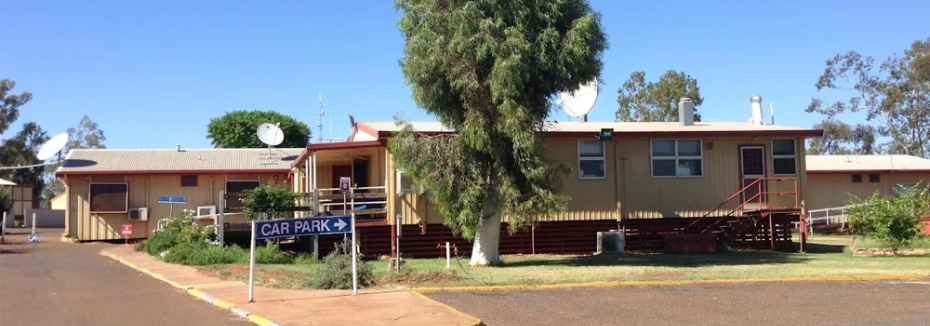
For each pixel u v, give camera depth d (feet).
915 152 169.58
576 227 77.71
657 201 77.10
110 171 101.81
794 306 39.06
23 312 37.24
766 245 80.53
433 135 60.90
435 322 32.78
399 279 47.91
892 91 165.58
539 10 56.75
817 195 130.41
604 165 76.64
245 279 49.80
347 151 77.15
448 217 59.67
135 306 39.19
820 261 62.90
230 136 160.45
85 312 37.24
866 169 130.11
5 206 120.26
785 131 78.13
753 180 78.64
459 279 48.67
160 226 86.02
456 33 55.47
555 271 54.75
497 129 56.34
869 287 46.03
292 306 37.55
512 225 58.49
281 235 40.40
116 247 86.63
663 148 77.82
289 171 105.29
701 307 38.73
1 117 184.14
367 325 32.17
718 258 67.10
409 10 57.88
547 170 58.29
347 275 44.73
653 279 49.03
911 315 36.45
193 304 39.88
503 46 54.70
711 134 77.20
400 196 71.26
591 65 57.52
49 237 111.55
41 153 114.52
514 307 38.42
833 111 175.22
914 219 70.08
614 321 34.78
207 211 101.81
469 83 55.36
